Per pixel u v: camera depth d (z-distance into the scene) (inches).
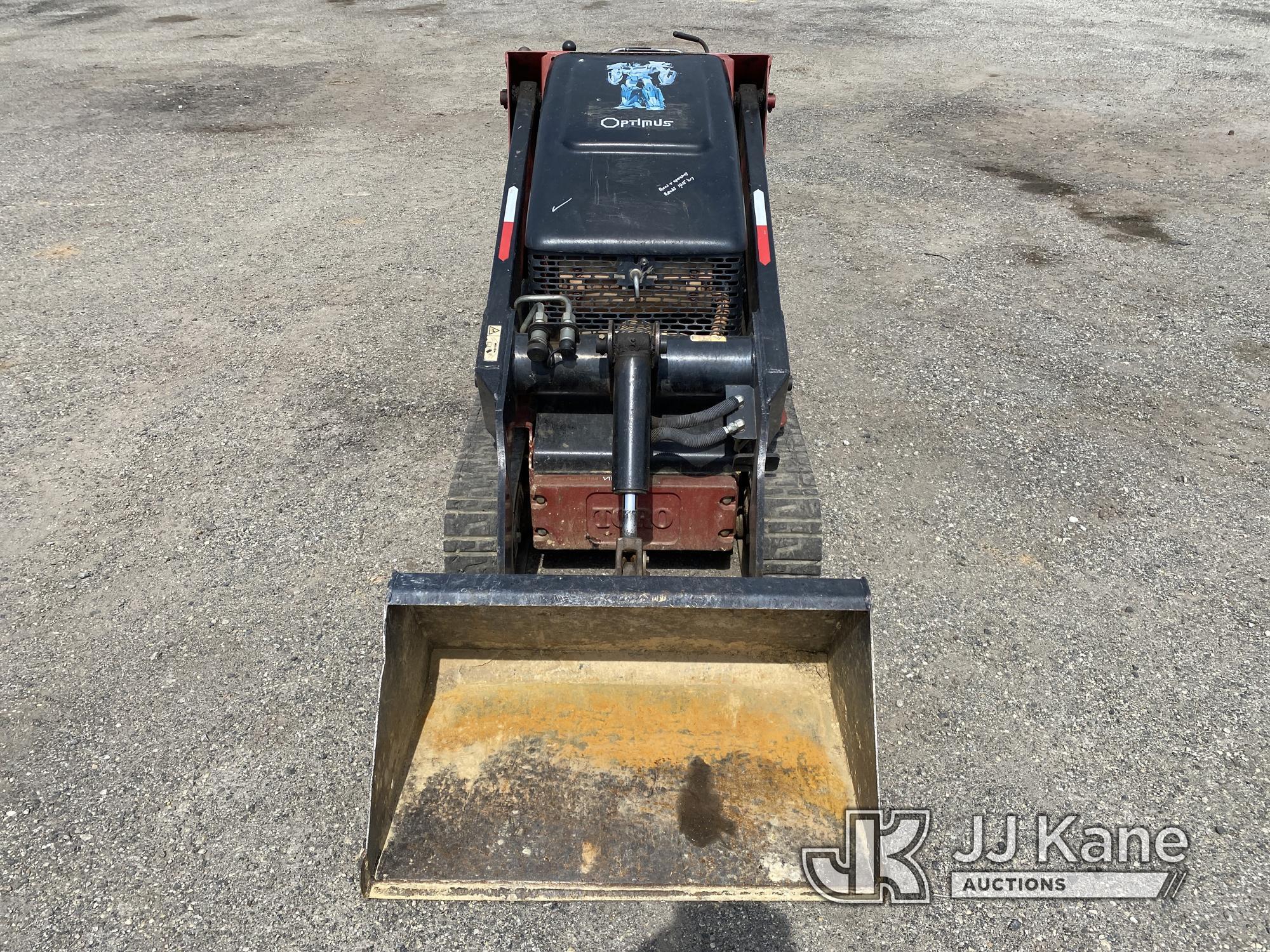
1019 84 587.2
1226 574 207.0
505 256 187.0
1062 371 287.0
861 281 344.8
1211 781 161.0
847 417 262.1
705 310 184.2
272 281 342.3
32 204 410.6
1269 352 297.1
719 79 211.0
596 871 131.7
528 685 150.7
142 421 259.8
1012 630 191.5
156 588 201.5
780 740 144.5
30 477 236.1
